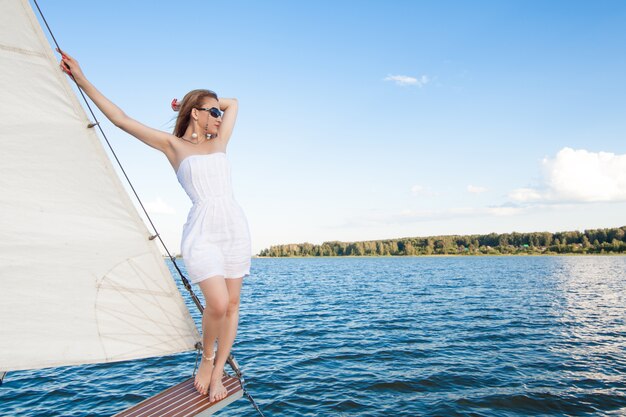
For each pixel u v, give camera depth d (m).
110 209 2.21
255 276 53.78
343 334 13.89
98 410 7.12
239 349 11.79
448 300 23.92
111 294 2.22
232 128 2.41
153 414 2.07
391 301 23.58
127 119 2.13
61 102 2.05
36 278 2.05
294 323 16.27
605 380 8.66
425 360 10.38
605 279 42.03
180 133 2.29
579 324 15.59
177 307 2.40
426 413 6.96
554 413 6.95
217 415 6.99
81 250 2.14
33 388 8.37
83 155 2.12
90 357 2.17
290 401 7.59
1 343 1.97
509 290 30.25
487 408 7.16
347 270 69.00
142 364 10.21
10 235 1.99
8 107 1.96
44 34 1.98
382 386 8.37
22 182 2.01
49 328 2.08
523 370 9.43
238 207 2.27
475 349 11.55
